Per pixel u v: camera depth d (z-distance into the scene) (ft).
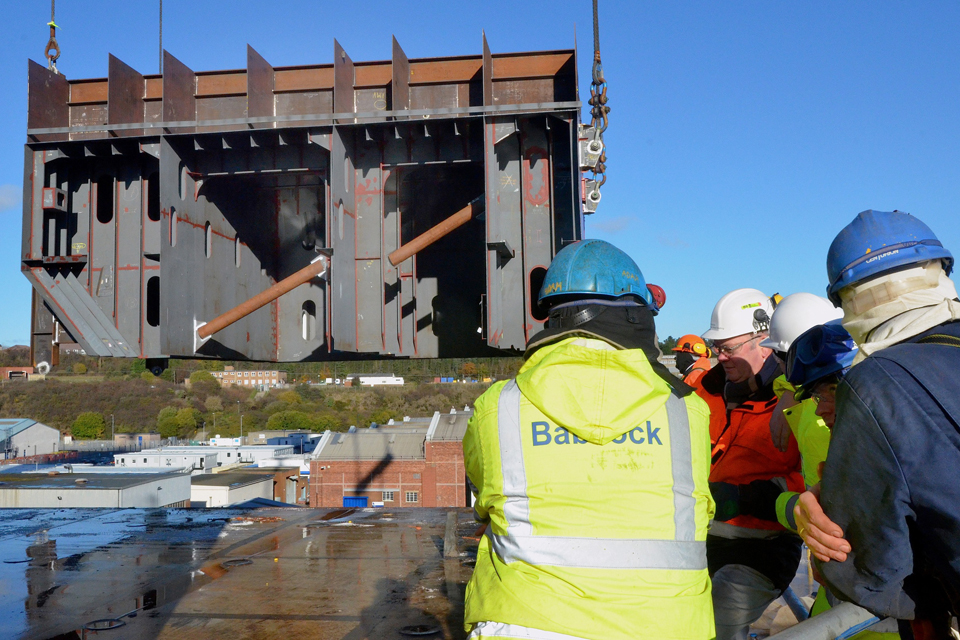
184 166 19.80
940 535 4.26
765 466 8.84
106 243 20.10
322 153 19.74
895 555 4.44
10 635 10.98
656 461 4.66
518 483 4.72
